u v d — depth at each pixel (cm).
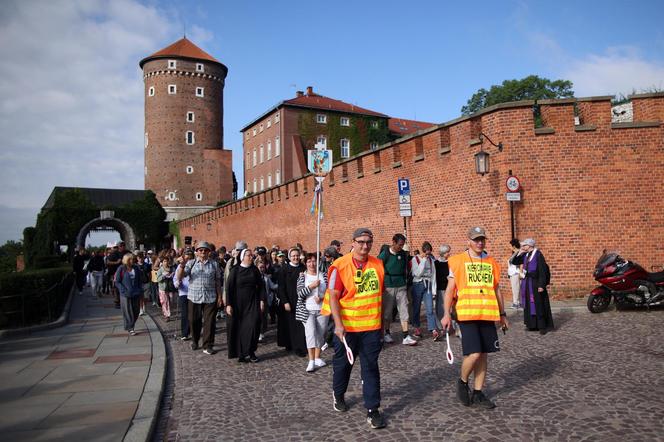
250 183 7381
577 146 1512
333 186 2622
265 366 888
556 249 1495
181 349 1073
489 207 1574
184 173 8019
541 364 788
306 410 629
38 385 741
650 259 1494
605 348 873
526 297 1058
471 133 1647
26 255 5856
